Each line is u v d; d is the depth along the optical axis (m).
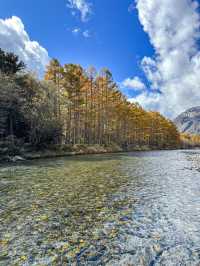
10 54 31.20
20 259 4.34
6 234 5.46
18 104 26.89
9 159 21.84
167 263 4.27
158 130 77.75
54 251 4.64
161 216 6.72
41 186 10.65
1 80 24.17
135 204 7.92
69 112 37.69
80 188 10.27
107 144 47.66
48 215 6.76
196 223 6.20
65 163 20.47
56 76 36.28
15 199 8.44
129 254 4.56
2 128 25.62
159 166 19.20
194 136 155.50
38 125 28.33
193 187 10.67
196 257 4.48
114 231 5.64
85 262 4.25
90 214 6.87
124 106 51.66
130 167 18.12
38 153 27.39
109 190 9.93
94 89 44.03
